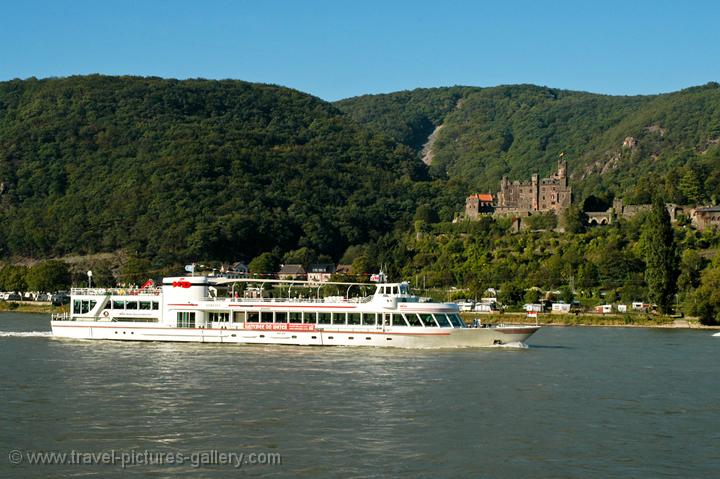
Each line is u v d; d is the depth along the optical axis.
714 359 128.75
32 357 122.38
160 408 87.69
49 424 81.38
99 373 108.25
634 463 70.69
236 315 137.12
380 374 108.00
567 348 142.62
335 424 81.56
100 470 68.25
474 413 86.88
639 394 98.06
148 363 116.31
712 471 68.81
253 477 66.44
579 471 68.50
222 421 82.50
